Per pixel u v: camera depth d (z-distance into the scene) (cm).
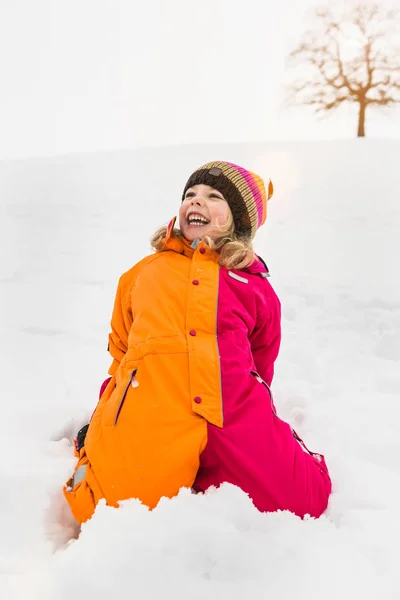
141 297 202
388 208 873
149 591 133
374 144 1384
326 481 184
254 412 178
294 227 781
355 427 255
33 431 236
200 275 204
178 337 186
